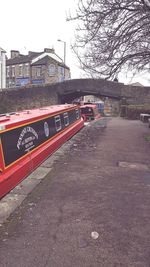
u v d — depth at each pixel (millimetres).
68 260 3979
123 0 14414
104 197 6094
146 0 14391
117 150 10695
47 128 9391
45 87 50250
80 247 4277
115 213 5363
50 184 6758
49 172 7633
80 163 8664
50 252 4145
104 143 11914
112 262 3957
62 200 5879
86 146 11148
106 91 46625
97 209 5512
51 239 4461
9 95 52062
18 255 4062
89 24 15195
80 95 52812
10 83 80188
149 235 4633
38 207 5527
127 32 14852
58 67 76875
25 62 77062
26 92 51188
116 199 6008
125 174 7750
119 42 15031
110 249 4242
